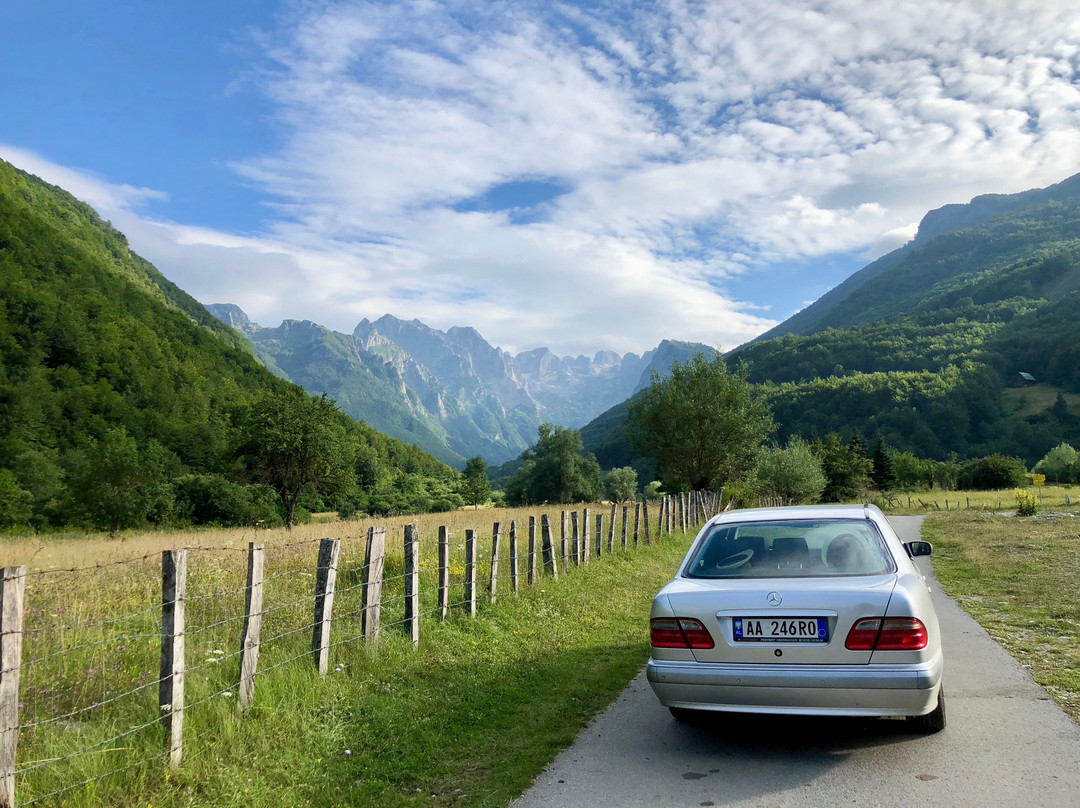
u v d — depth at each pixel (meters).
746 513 6.18
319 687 6.16
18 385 109.25
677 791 4.24
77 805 3.95
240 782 4.49
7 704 3.59
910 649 4.36
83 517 50.78
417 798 4.35
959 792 4.00
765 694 4.52
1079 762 4.36
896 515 43.59
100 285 165.00
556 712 6.04
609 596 11.91
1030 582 12.27
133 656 6.15
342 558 11.73
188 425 122.75
